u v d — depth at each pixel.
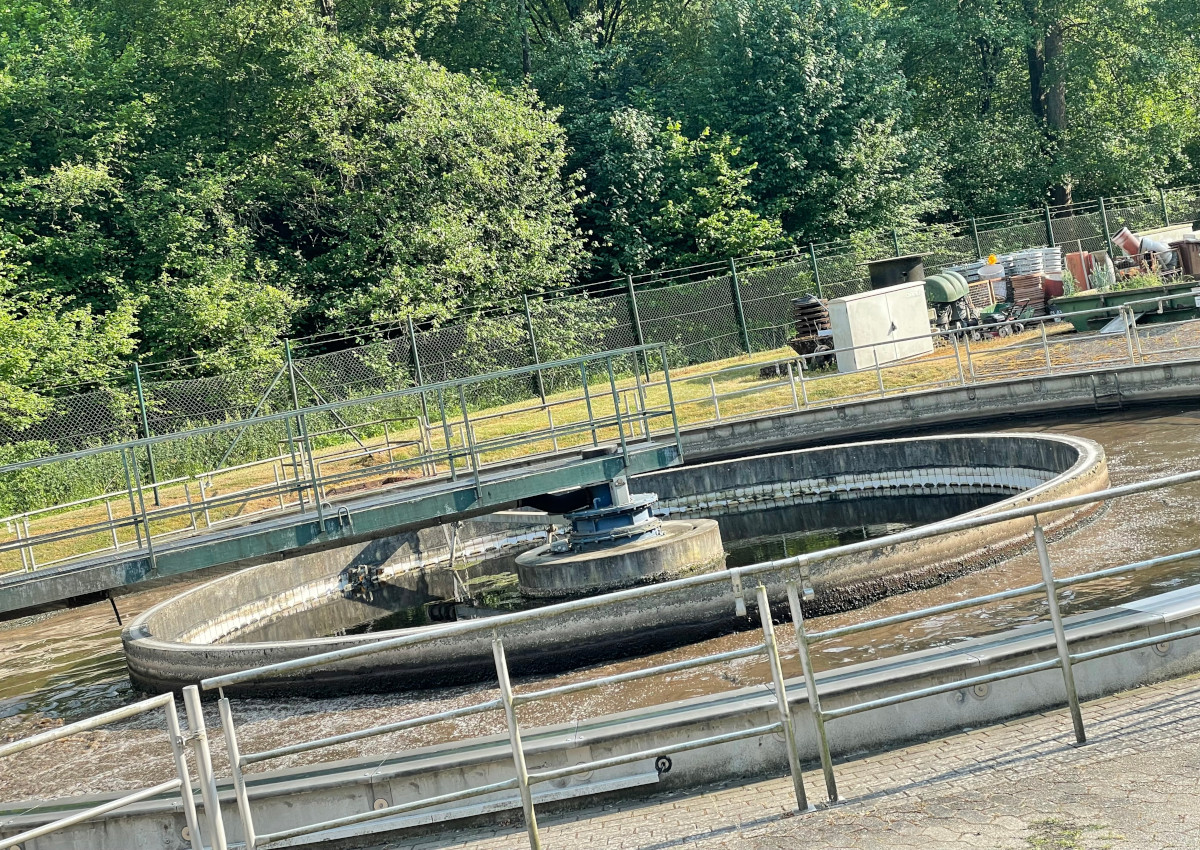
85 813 4.82
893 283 28.34
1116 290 25.31
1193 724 5.48
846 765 6.10
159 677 12.63
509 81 43.03
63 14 35.41
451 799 5.29
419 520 14.13
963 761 5.65
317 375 29.59
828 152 41.38
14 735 11.89
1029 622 9.22
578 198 38.50
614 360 33.62
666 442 15.09
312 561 18.53
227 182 33.69
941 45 50.41
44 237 30.75
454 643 11.41
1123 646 5.74
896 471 19.41
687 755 6.30
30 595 12.90
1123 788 4.79
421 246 33.97
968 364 24.03
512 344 32.72
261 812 6.48
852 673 6.55
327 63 34.72
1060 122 50.53
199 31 35.31
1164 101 53.25
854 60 43.09
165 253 32.09
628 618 11.45
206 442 27.80
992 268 30.23
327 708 11.25
